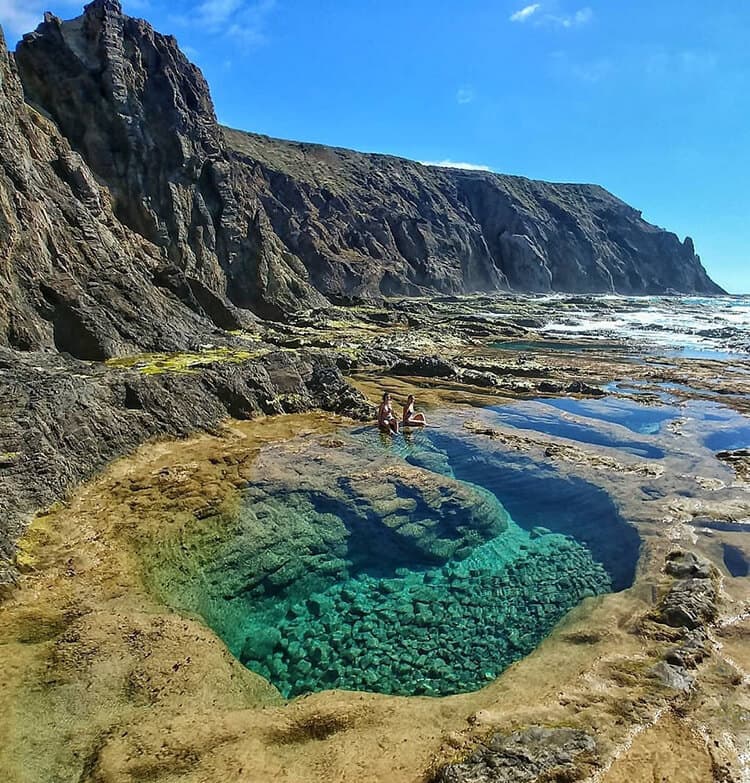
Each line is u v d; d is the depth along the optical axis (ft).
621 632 30.48
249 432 62.90
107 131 158.30
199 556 39.19
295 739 23.72
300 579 39.63
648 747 22.12
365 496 48.91
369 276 286.05
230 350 92.73
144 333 89.76
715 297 447.83
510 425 72.49
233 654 31.60
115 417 53.88
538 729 23.02
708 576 34.81
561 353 138.72
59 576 33.76
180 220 161.48
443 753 22.34
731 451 60.59
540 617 35.06
